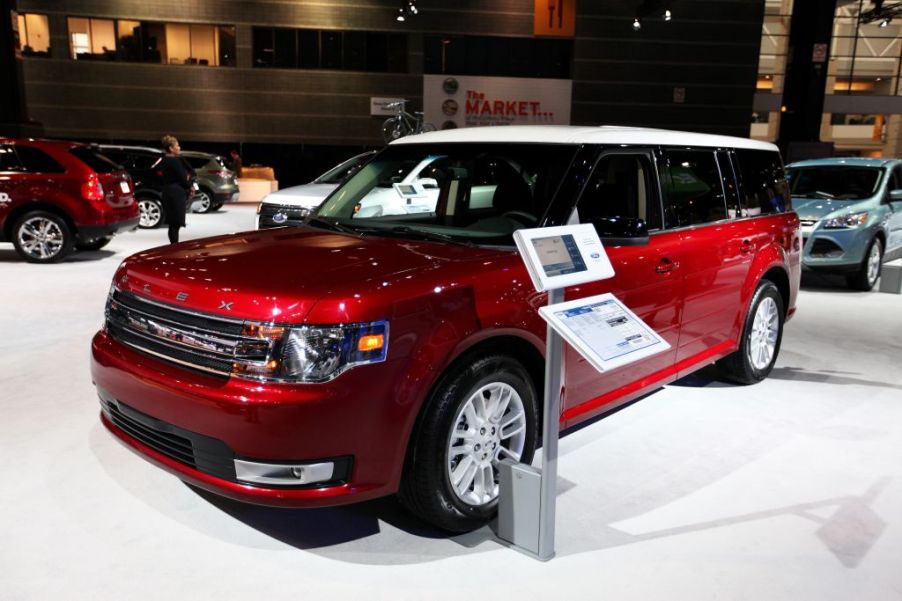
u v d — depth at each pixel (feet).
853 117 145.59
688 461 11.54
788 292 16.08
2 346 17.04
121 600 7.63
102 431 12.09
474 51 90.99
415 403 8.07
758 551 8.89
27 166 28.63
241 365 7.70
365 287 7.91
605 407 11.08
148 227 43.68
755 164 14.90
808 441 12.51
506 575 8.25
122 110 86.28
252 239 10.37
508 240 9.84
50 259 29.25
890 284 27.55
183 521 9.28
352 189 12.34
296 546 8.78
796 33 80.02
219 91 87.81
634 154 11.39
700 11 93.20
